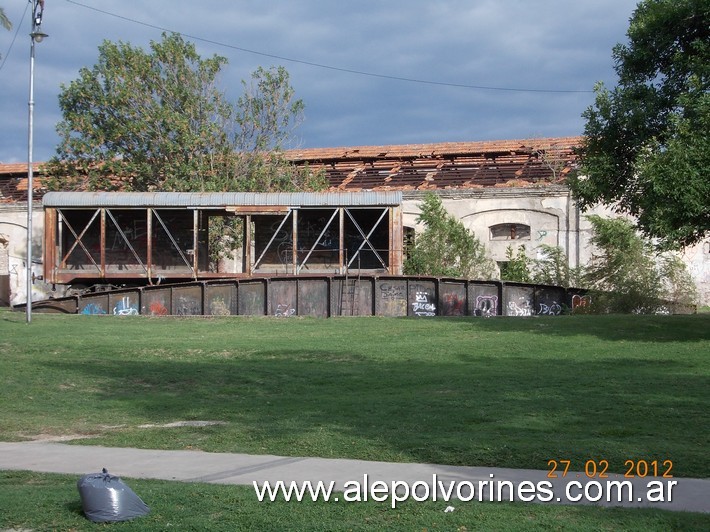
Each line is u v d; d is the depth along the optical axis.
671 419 11.88
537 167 46.69
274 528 7.12
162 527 7.20
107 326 27.08
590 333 23.23
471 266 36.69
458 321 27.14
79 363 19.39
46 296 48.09
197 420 13.37
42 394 15.79
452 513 7.48
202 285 32.22
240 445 11.09
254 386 16.59
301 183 48.22
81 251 41.44
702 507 7.61
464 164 48.56
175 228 41.62
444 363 18.98
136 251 41.59
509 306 32.34
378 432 11.56
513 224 42.81
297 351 21.22
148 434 12.09
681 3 22.02
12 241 48.72
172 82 47.03
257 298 32.19
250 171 47.12
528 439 10.76
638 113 22.58
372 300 32.12
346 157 51.50
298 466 9.66
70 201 36.91
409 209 44.25
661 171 20.00
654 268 32.66
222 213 40.19
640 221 21.81
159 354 20.91
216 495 8.23
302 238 41.03
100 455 10.65
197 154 46.88
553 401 13.59
